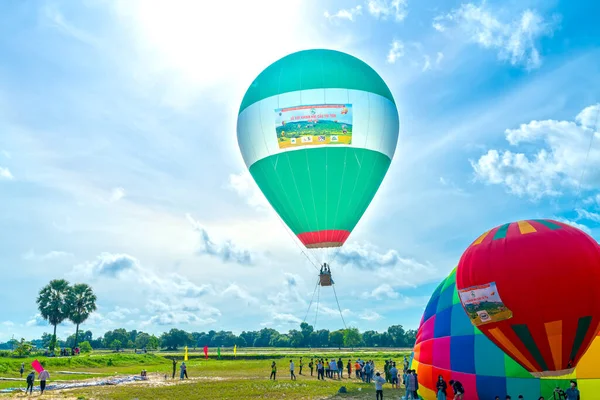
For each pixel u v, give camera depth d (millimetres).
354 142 31953
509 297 17625
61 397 31016
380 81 34500
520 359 18469
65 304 101438
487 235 19328
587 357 19547
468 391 21281
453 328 22703
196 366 65875
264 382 40156
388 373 39219
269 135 32562
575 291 16875
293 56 34375
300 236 33531
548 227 18188
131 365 66812
